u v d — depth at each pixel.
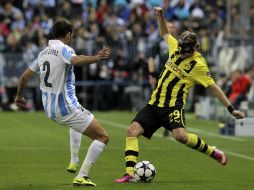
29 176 31.75
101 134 28.47
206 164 36.53
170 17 84.62
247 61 74.81
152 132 30.58
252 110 60.03
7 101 79.12
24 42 79.94
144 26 83.81
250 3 76.50
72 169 31.16
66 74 27.92
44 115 72.75
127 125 62.09
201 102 70.81
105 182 30.02
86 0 93.94
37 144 45.91
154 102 30.38
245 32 76.06
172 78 30.14
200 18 84.94
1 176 31.78
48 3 88.00
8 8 85.00
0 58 79.00
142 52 78.12
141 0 88.12
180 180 31.00
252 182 30.66
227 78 70.88
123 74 79.56
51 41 28.27
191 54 30.06
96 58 27.05
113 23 82.94
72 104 28.06
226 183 30.27
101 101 80.06
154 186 29.05
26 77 29.08
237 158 39.53
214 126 62.53
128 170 30.14
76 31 79.38
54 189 28.16
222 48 77.12
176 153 41.31
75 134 30.89
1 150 42.34
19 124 62.31
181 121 29.94
